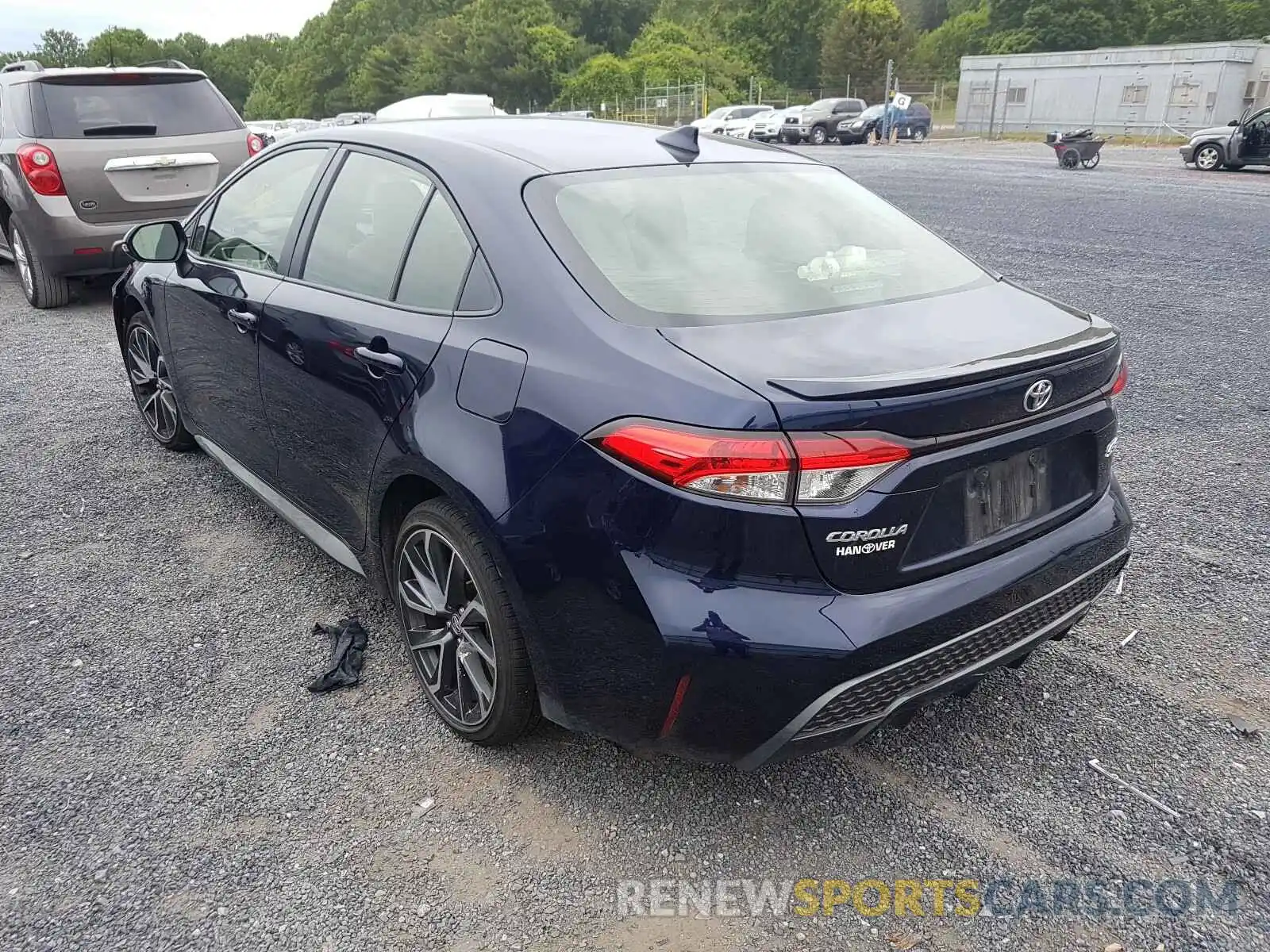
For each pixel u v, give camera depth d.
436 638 2.86
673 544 2.12
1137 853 2.44
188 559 3.96
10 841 2.46
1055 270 9.60
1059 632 2.75
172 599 3.64
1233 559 3.89
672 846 2.46
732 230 2.80
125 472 4.84
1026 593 2.40
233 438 4.01
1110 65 35.16
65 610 3.56
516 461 2.36
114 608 3.58
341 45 112.25
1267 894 2.31
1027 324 2.54
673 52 73.75
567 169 2.84
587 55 84.44
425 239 2.87
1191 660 3.23
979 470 2.30
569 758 2.79
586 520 2.23
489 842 2.47
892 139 35.56
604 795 2.64
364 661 3.25
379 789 2.65
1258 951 2.16
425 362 2.66
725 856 2.43
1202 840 2.47
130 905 2.27
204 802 2.60
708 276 2.57
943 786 2.68
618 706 2.30
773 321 2.40
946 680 2.34
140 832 2.49
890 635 2.14
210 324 3.88
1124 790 2.65
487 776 2.71
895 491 2.09
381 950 2.16
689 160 3.09
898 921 2.25
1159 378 6.26
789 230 2.88
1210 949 2.17
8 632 3.41
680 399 2.11
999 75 38.56
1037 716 2.97
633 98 63.84
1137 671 3.18
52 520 4.30
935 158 25.38
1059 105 37.09
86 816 2.54
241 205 3.93
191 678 3.15
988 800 2.62
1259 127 19.33
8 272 10.08
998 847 2.46
